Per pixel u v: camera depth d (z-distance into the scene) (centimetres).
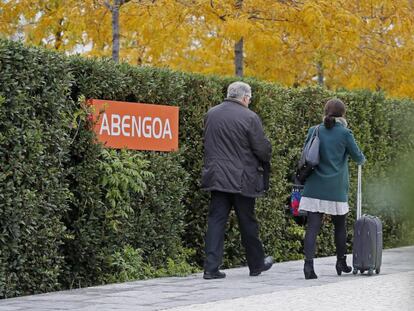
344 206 1911
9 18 3161
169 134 1991
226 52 3447
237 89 1877
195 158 2092
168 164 1973
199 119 2091
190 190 2094
